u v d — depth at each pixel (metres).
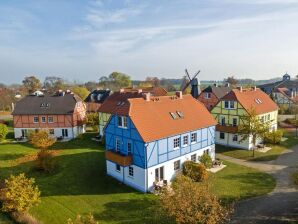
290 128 64.81
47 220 25.00
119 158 32.19
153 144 31.16
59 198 29.12
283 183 32.97
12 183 24.53
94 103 79.00
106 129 36.09
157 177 32.28
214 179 34.44
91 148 48.41
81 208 27.08
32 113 57.91
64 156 43.16
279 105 88.50
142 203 28.08
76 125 59.56
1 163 40.03
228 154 45.44
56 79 169.75
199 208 20.02
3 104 107.38
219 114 51.28
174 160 34.06
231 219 24.91
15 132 58.38
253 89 57.00
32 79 145.50
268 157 43.34
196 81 78.62
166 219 24.69
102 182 33.28
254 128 43.50
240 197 29.33
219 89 69.06
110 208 27.06
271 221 24.48
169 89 152.00
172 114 35.34
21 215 24.67
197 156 37.66
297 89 103.19
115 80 176.38
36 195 25.27
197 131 37.03
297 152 45.94
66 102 59.94
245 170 37.75
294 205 27.33
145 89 74.88
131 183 32.44
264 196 29.53
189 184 20.84
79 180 33.75
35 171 36.66
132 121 31.27
